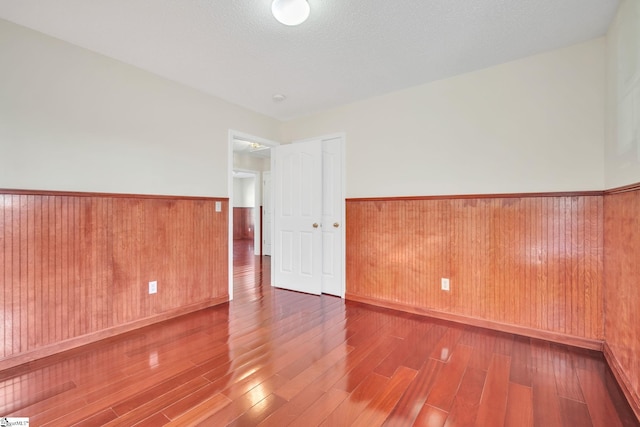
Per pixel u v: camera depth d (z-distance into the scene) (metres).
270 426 1.42
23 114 2.04
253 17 1.95
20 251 2.01
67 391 1.69
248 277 4.62
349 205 3.50
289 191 3.95
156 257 2.76
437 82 2.90
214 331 2.54
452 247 2.80
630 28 1.70
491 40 2.22
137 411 1.52
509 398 1.64
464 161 2.76
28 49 2.06
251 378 1.82
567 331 2.30
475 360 2.05
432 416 1.49
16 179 2.02
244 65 2.60
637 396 1.54
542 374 1.88
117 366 1.96
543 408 1.55
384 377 1.84
